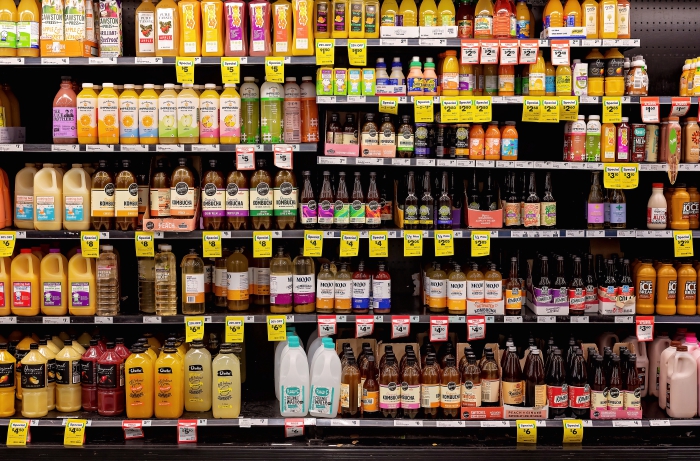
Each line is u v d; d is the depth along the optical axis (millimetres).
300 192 4176
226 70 3596
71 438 3480
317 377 3570
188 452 3459
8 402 3600
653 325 4105
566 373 3740
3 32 3609
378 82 3750
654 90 4273
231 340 3639
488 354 3637
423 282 4012
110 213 3682
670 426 3773
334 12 3672
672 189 3965
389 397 3574
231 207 3693
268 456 3465
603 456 3498
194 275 3660
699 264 3914
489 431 3682
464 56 3650
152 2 3795
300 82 4164
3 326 4031
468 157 3822
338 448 3477
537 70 3748
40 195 3684
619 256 4160
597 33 3777
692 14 4273
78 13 3625
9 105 3932
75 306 3701
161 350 3674
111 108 3648
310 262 3818
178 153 4109
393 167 4168
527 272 4012
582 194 4090
